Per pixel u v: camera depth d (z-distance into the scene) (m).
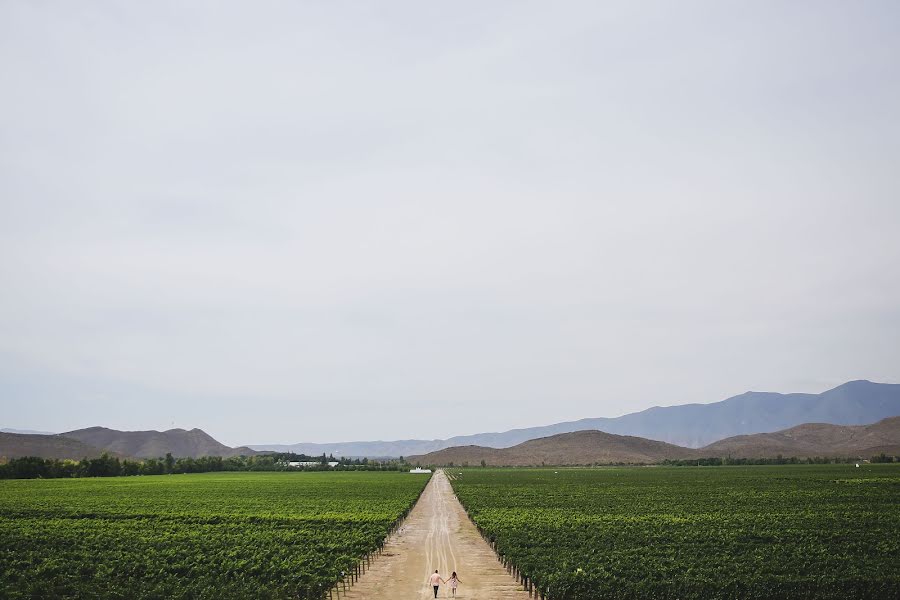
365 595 46.72
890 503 105.25
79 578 50.53
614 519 84.25
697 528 75.44
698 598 44.56
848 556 57.84
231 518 87.38
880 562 54.88
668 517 86.44
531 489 146.12
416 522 91.94
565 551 59.00
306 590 45.38
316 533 72.81
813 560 56.34
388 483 175.62
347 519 86.12
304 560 55.09
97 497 122.69
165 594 45.81
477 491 140.00
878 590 45.78
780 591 45.44
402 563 59.25
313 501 115.62
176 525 80.62
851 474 189.50
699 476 197.25
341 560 54.97
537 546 62.00
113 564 54.88
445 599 45.38
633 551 59.94
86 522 83.69
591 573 48.88
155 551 60.72
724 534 69.94
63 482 173.75
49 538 67.94
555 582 45.06
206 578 49.78
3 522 83.50
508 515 89.94
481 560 60.78
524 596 46.38
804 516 87.00
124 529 76.75
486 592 47.53
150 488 148.75
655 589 45.50
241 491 140.50
